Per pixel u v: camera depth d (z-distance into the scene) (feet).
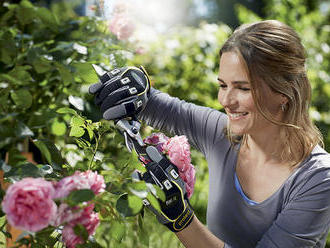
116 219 3.73
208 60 10.55
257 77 3.93
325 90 13.34
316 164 4.22
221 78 4.08
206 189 9.85
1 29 5.54
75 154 4.66
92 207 3.24
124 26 6.70
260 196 4.46
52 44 6.06
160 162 3.82
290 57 4.03
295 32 4.18
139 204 3.31
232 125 4.17
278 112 4.28
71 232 3.26
